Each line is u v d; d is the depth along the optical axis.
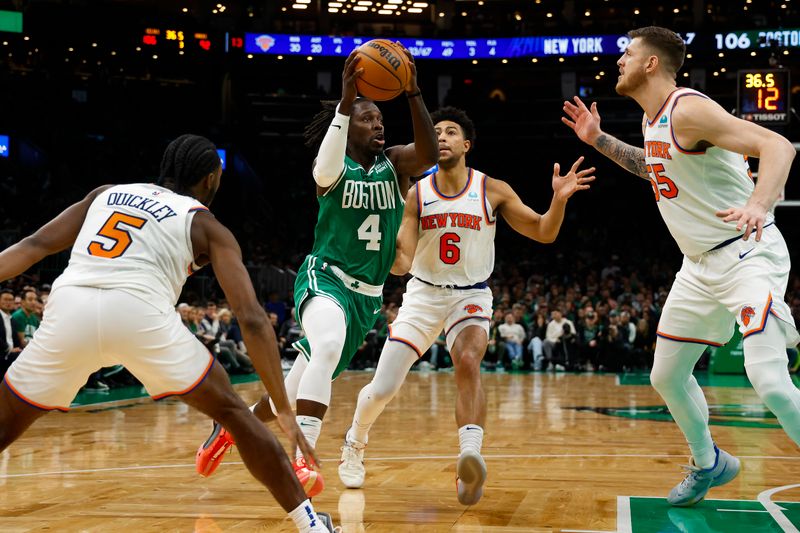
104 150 24.88
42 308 10.39
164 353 2.41
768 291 3.13
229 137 26.27
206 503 3.65
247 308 2.40
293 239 26.92
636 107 27.58
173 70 26.31
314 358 3.38
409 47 26.61
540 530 3.11
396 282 21.70
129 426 7.01
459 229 3.92
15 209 21.53
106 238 2.49
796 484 4.17
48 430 6.71
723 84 27.75
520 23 26.48
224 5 27.16
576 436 6.24
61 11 24.80
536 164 29.34
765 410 8.32
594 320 16.27
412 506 3.60
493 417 7.72
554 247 27.34
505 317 17.23
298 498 2.45
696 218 3.31
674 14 26.44
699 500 3.57
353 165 3.67
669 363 3.51
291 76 29.00
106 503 3.65
